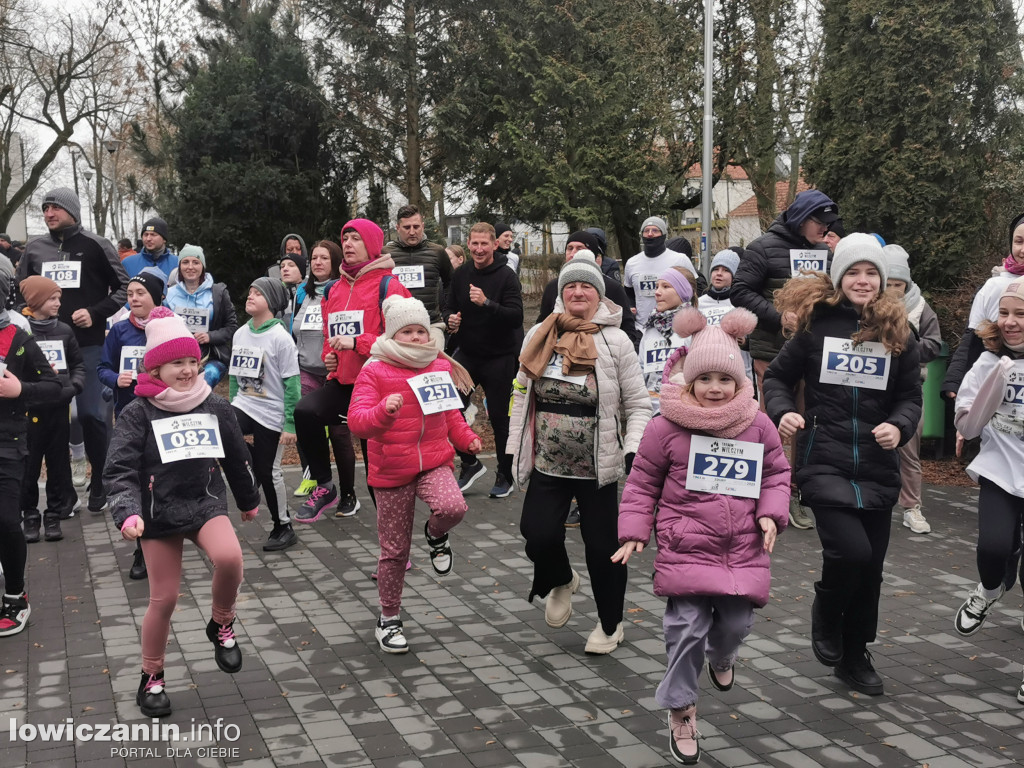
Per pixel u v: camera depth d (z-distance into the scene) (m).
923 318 7.39
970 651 5.27
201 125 18.42
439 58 19.72
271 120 18.73
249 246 18.44
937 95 10.25
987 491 5.06
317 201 19.11
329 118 19.31
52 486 7.73
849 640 4.75
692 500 4.09
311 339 8.74
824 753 4.09
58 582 6.62
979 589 5.11
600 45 18.55
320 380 8.80
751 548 4.06
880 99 10.55
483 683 4.84
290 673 4.99
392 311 5.32
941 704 4.58
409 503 5.26
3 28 29.25
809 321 4.70
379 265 6.97
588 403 5.01
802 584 6.41
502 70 18.97
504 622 5.75
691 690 3.93
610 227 19.00
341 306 7.05
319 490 7.91
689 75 19.09
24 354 5.67
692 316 4.15
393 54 19.47
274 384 7.21
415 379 5.23
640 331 8.88
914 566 6.82
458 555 7.16
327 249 8.47
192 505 4.50
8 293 5.81
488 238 8.47
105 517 8.41
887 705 4.57
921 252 10.43
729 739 4.21
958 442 5.21
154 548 4.48
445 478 5.26
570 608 5.39
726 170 23.52
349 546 7.41
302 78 19.23
